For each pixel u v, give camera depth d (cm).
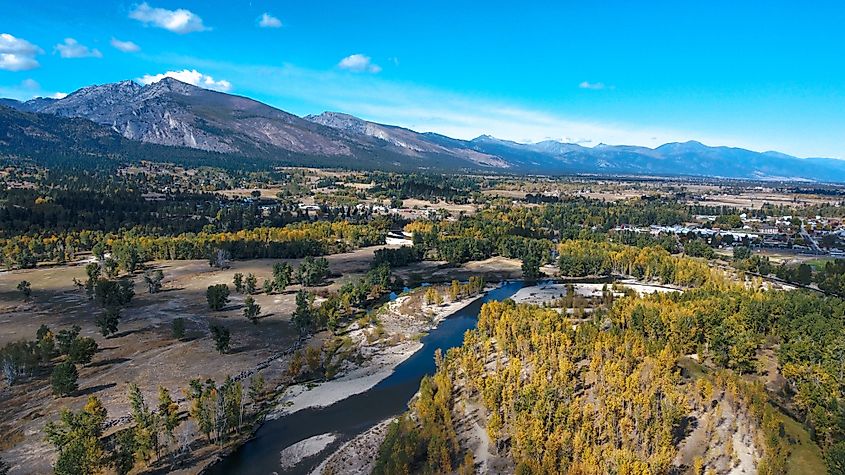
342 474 9388
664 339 14425
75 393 11925
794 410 11350
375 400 12175
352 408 11794
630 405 10219
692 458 9531
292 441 10469
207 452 9975
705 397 11225
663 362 12156
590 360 13188
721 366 13462
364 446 10231
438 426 10044
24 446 9812
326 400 12169
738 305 15950
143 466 9469
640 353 12638
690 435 10244
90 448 8656
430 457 9206
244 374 13225
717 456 9562
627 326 15700
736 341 13300
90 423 9550
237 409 10669
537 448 9100
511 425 10406
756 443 9806
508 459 9588
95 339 15188
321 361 14238
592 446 9375
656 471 8544
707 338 14338
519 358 13212
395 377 13450
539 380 11025
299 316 16038
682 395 11000
